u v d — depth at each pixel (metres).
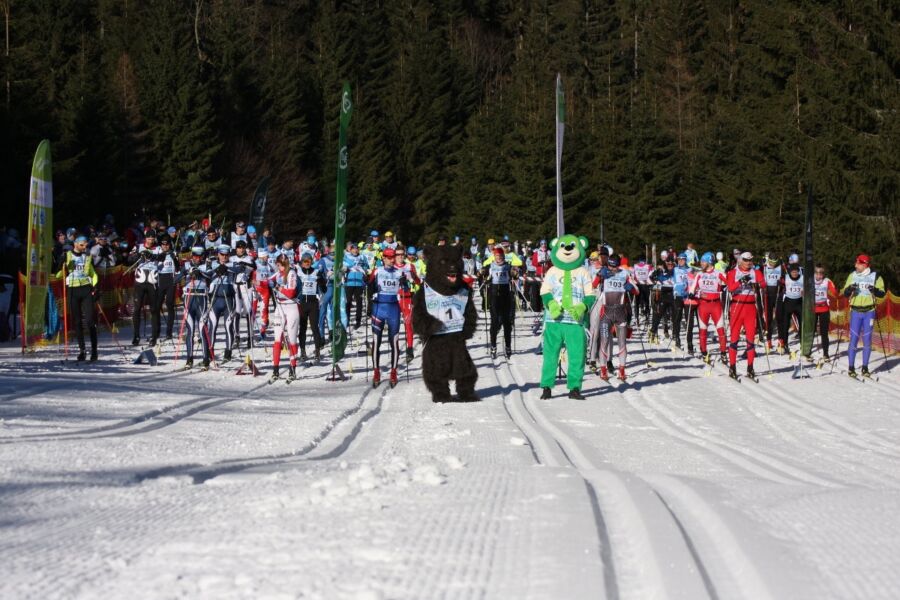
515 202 76.44
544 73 92.81
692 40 83.69
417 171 92.56
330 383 19.69
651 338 30.36
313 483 8.22
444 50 98.19
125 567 5.68
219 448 11.48
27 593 5.22
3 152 44.06
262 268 25.73
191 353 21.58
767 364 23.89
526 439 12.54
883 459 12.37
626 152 72.62
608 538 6.25
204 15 80.06
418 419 14.66
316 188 82.25
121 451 10.88
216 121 70.62
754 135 52.44
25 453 10.48
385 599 4.95
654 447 12.65
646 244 71.38
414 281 19.41
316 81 88.50
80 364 21.41
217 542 6.18
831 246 41.53
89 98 52.84
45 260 21.80
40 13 67.81
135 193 57.56
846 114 41.19
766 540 6.18
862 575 5.45
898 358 25.67
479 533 6.23
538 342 29.33
